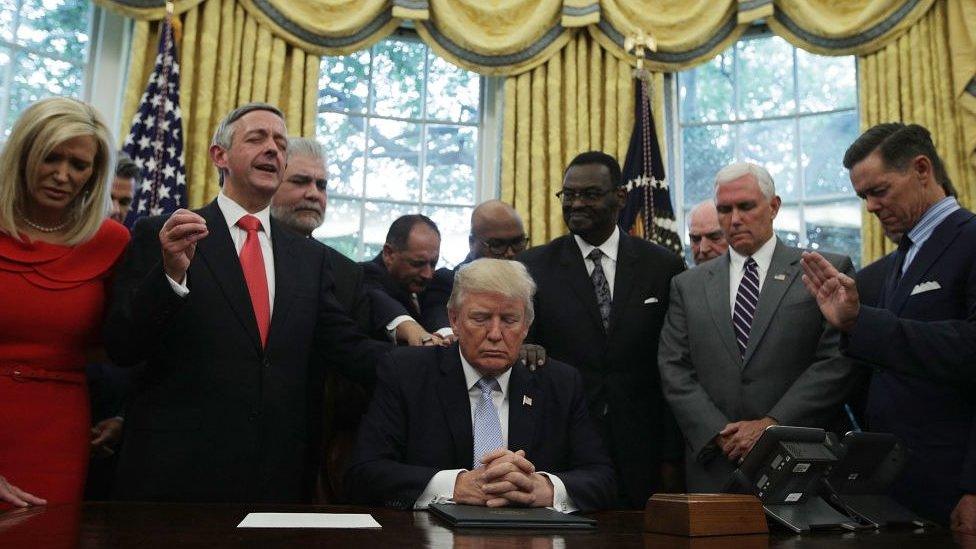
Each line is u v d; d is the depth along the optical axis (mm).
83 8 4965
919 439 2166
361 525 1323
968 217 2240
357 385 2654
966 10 4613
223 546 1036
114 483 2012
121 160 3268
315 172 2936
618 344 2688
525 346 2238
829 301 1946
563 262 2824
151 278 1868
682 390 2553
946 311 2174
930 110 4660
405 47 5559
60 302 1925
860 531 1499
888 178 2291
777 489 1506
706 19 5184
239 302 2119
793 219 5219
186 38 4762
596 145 5086
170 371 2047
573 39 5258
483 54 5207
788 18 5121
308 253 2363
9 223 1890
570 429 2111
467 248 5398
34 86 4730
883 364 1922
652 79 5234
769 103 5410
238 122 2287
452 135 5531
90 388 2588
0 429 1828
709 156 5457
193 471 1987
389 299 2738
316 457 2449
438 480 1768
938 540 1319
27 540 1040
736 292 2660
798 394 2404
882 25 4836
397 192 5391
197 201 4598
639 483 2580
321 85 5359
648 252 2871
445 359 2105
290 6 4980
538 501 1730
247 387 2070
